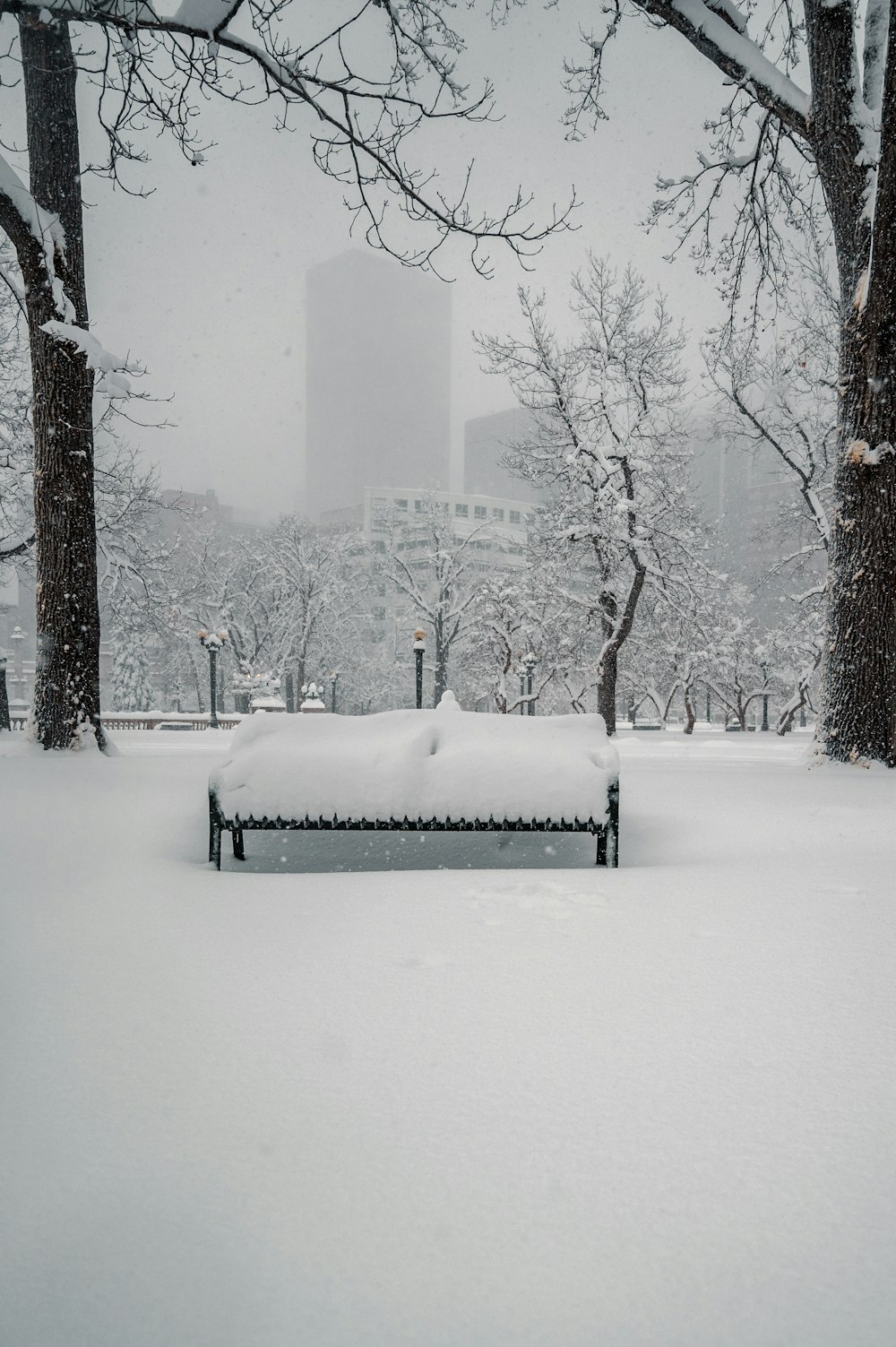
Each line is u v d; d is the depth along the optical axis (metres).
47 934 3.61
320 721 5.60
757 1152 1.90
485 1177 1.81
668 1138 1.96
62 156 10.81
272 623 61.94
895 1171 1.83
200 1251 1.58
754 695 52.25
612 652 30.30
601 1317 1.42
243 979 3.04
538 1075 2.28
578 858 5.77
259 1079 2.26
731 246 14.60
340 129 8.69
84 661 10.96
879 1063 2.35
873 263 9.76
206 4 7.89
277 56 8.30
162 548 33.09
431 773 5.11
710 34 10.78
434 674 60.88
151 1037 2.53
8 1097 2.16
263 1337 1.38
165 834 5.96
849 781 8.84
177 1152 1.91
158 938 3.54
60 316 10.48
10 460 23.03
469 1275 1.52
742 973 3.08
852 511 10.67
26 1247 1.60
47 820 6.26
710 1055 2.40
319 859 5.77
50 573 10.80
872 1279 1.51
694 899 4.19
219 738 25.95
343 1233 1.63
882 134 9.23
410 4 9.73
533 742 5.43
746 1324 1.41
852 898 4.20
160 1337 1.38
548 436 31.42
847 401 10.88
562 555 31.33
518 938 3.52
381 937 3.54
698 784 8.59
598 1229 1.64
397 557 60.19
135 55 8.17
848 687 10.70
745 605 53.91
